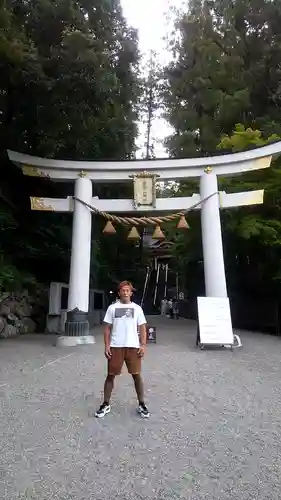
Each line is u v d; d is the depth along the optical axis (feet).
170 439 12.25
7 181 45.19
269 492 9.05
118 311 15.15
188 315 81.00
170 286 134.62
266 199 43.73
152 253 111.14
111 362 14.71
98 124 43.83
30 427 13.26
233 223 43.29
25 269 45.75
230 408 15.47
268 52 59.41
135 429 13.12
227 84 65.77
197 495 8.89
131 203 36.32
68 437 12.37
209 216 35.09
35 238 46.32
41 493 8.95
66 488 9.18
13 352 28.73
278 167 44.01
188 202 35.86
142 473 9.94
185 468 10.23
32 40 35.12
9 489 9.13
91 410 15.12
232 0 65.46
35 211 46.29
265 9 60.95
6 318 39.19
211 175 35.76
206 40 69.67
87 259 35.50
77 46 32.09
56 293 43.29
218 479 9.65
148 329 33.76
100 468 10.21
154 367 23.22
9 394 17.35
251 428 13.25
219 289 33.60
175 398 16.87
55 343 33.35
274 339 37.55
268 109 60.13
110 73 36.17
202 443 11.93
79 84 34.65
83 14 36.63
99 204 36.37
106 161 36.68
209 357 26.50
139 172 36.68
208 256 34.45
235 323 56.44
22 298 42.80
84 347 31.48
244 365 23.85
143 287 117.60
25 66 32.24
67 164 36.68
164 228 57.52
